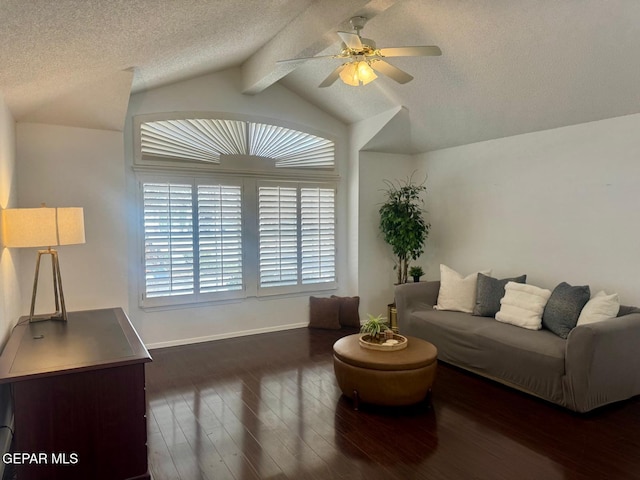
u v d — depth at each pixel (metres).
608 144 3.78
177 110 4.71
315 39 3.44
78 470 2.21
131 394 2.29
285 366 4.23
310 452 2.70
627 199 3.67
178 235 4.78
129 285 4.57
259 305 5.33
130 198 4.54
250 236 5.23
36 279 3.10
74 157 3.97
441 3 3.28
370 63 3.12
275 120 5.26
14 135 3.60
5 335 2.81
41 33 2.01
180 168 4.77
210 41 3.47
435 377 3.63
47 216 2.87
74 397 2.18
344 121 5.69
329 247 5.76
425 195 5.84
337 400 3.46
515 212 4.64
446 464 2.56
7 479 2.33
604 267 3.85
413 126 5.18
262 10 3.13
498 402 3.42
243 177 5.14
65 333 2.77
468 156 5.17
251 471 2.50
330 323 5.48
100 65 3.02
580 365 3.08
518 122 4.33
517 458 2.62
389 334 3.63
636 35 2.91
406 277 5.62
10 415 2.72
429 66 4.04
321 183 5.65
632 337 3.24
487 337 3.78
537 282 4.44
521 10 3.09
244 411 3.27
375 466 2.54
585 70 3.37
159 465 2.55
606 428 2.98
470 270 5.22
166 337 4.81
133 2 2.05
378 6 2.96
